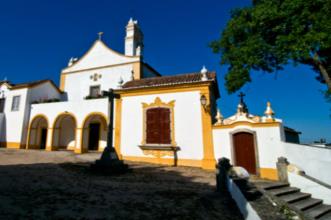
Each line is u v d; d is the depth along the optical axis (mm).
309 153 8133
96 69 20391
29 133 18297
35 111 18625
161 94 12555
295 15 8484
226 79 12039
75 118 16922
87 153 16219
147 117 12648
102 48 20719
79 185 6336
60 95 21219
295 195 6938
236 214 4723
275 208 5148
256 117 9867
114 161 9023
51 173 7949
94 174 8352
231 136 10352
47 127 19188
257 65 11062
